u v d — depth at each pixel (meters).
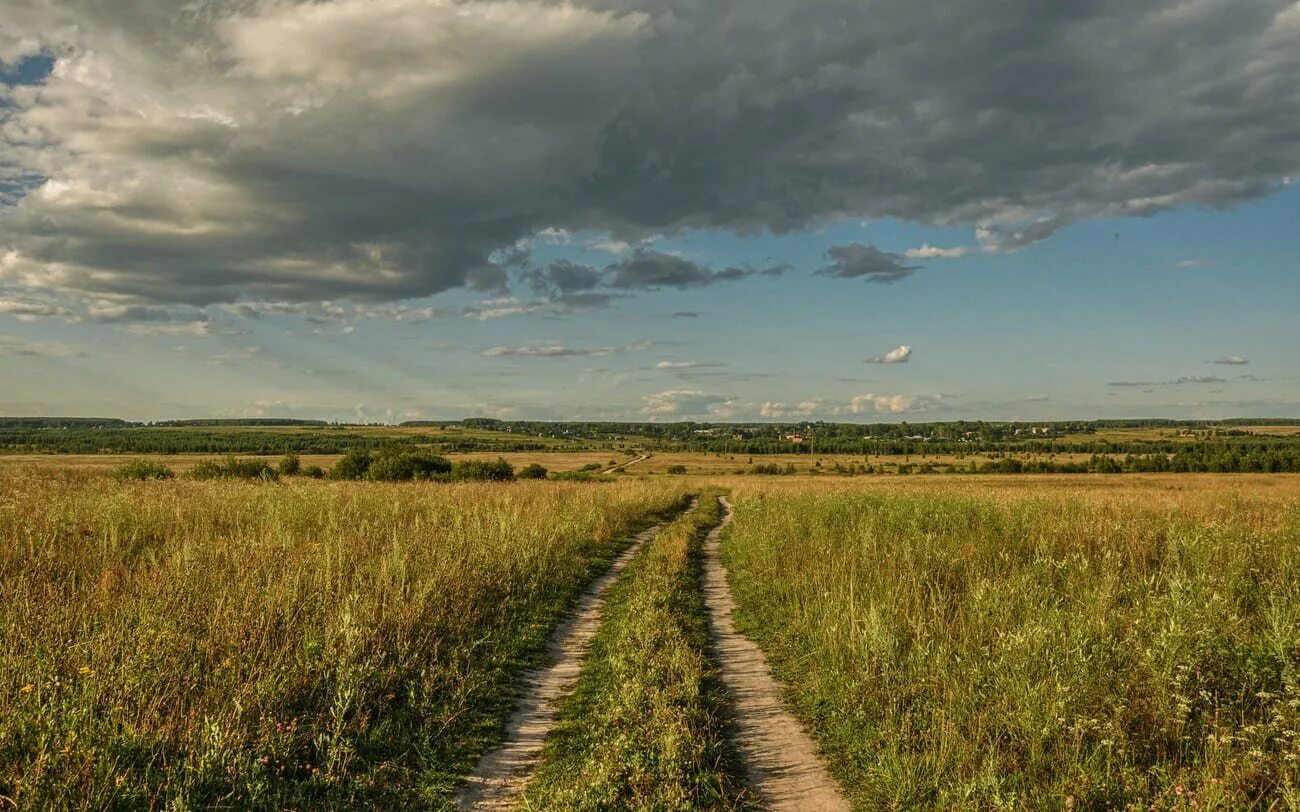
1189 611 7.45
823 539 15.41
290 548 12.10
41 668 6.20
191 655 7.20
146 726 5.65
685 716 6.72
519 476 65.25
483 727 7.05
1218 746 5.47
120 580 10.12
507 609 11.25
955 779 5.58
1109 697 6.23
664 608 11.27
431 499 21.86
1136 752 5.74
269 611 8.31
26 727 5.42
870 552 13.16
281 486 25.45
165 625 7.59
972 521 16.75
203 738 5.59
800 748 6.63
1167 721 5.95
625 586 14.38
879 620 8.36
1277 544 12.04
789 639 9.98
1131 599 9.54
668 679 7.82
